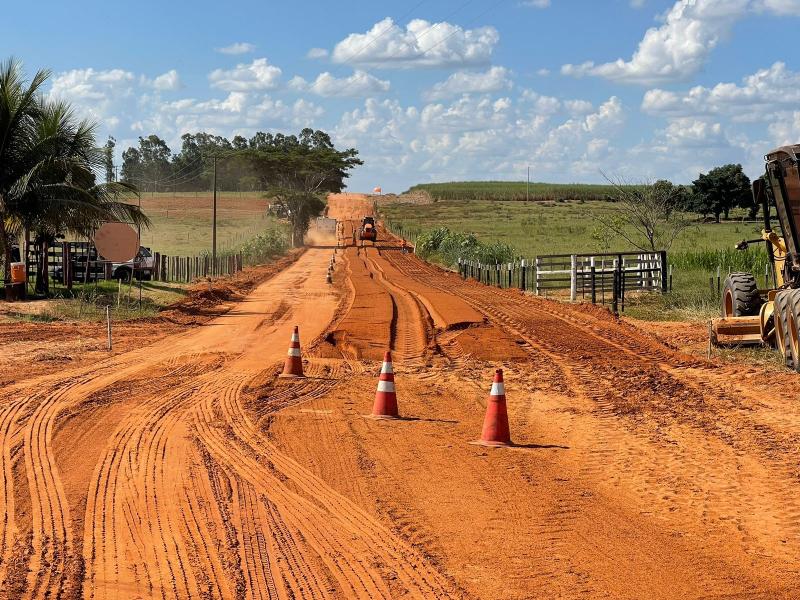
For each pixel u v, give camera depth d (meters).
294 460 10.34
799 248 17.53
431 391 15.15
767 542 7.61
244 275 51.28
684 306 29.62
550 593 6.46
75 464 9.94
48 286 31.69
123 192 32.91
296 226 93.81
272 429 11.97
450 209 148.38
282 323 26.47
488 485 9.38
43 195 29.84
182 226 106.12
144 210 127.06
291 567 6.93
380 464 10.22
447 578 6.75
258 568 6.89
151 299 31.98
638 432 11.84
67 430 11.59
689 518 8.27
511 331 23.22
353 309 29.19
